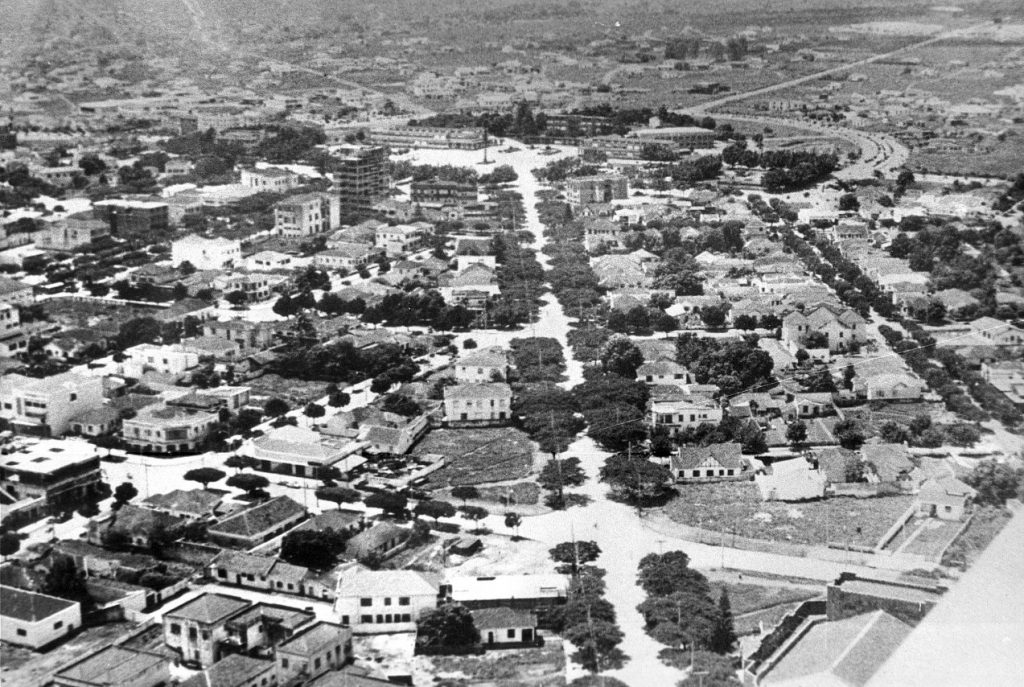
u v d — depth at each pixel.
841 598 157.75
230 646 152.88
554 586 167.50
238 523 185.25
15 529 189.12
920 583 166.12
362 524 189.25
